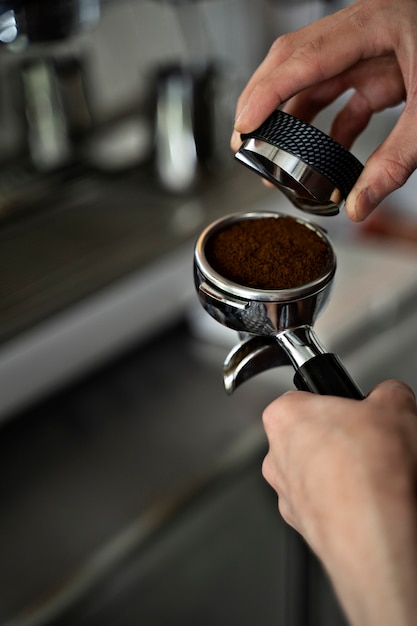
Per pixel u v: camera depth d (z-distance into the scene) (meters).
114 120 1.19
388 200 1.27
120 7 1.16
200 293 0.35
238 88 1.09
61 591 0.68
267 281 0.35
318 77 0.39
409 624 0.24
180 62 1.05
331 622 0.72
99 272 0.86
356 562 0.25
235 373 0.37
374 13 0.40
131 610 0.69
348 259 1.05
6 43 0.66
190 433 0.87
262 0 1.39
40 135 1.00
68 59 1.01
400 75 0.47
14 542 0.74
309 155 0.35
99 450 0.85
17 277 0.83
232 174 1.06
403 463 0.26
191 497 0.77
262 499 0.80
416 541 0.25
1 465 0.84
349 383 0.33
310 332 0.35
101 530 0.75
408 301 0.97
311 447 0.28
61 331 0.84
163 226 0.94
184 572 0.73
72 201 0.99
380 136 1.20
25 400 0.84
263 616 0.71
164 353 1.01
